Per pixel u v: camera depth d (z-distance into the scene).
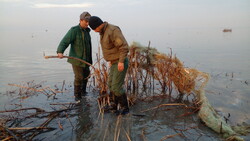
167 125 3.64
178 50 13.79
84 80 5.33
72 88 5.91
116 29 3.54
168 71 5.33
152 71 5.67
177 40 22.05
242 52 12.10
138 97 5.11
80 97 5.12
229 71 7.68
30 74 7.55
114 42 3.56
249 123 3.77
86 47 4.91
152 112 4.20
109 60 3.83
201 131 3.42
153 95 5.22
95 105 4.57
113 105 4.29
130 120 3.82
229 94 5.28
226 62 9.35
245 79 6.55
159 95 5.23
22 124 3.65
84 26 4.72
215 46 15.54
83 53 4.86
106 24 3.63
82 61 4.67
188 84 5.00
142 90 5.70
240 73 7.34
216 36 26.45
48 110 4.32
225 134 3.28
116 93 3.95
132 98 4.79
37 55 11.81
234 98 5.01
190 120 3.84
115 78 3.83
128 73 5.68
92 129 3.50
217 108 4.46
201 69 8.13
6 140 3.04
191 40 21.59
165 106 4.52
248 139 3.18
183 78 5.11
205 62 9.50
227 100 4.89
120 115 3.96
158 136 3.28
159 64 5.52
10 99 4.96
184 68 5.27
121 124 3.67
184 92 5.24
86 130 3.47
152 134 3.34
